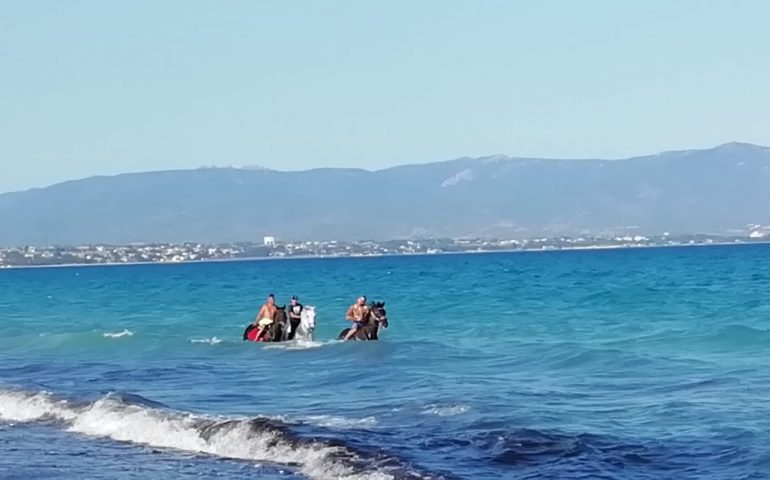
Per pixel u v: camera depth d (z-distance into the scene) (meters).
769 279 66.38
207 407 20.36
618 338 31.67
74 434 18.55
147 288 86.75
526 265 125.75
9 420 20.34
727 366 23.81
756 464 13.98
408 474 13.82
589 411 18.34
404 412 18.53
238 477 14.51
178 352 32.09
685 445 15.31
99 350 34.09
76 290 88.56
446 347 30.12
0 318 52.44
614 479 13.62
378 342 31.70
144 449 16.89
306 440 15.98
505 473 13.99
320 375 24.95
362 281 85.44
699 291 54.03
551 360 26.22
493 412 18.30
